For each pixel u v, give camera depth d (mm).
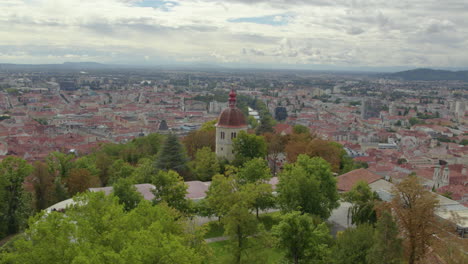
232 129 159250
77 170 132875
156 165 141625
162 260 51375
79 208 65938
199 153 150125
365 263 65688
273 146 171375
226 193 96938
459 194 159875
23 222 106875
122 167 141750
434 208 80562
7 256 54094
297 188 100250
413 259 73938
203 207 105375
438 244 71562
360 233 69562
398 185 78312
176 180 100938
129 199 94312
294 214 72875
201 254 71188
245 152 150875
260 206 109750
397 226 72312
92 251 51000
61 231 57562
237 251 74438
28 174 110438
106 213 63125
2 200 105625
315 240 72188
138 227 63031
